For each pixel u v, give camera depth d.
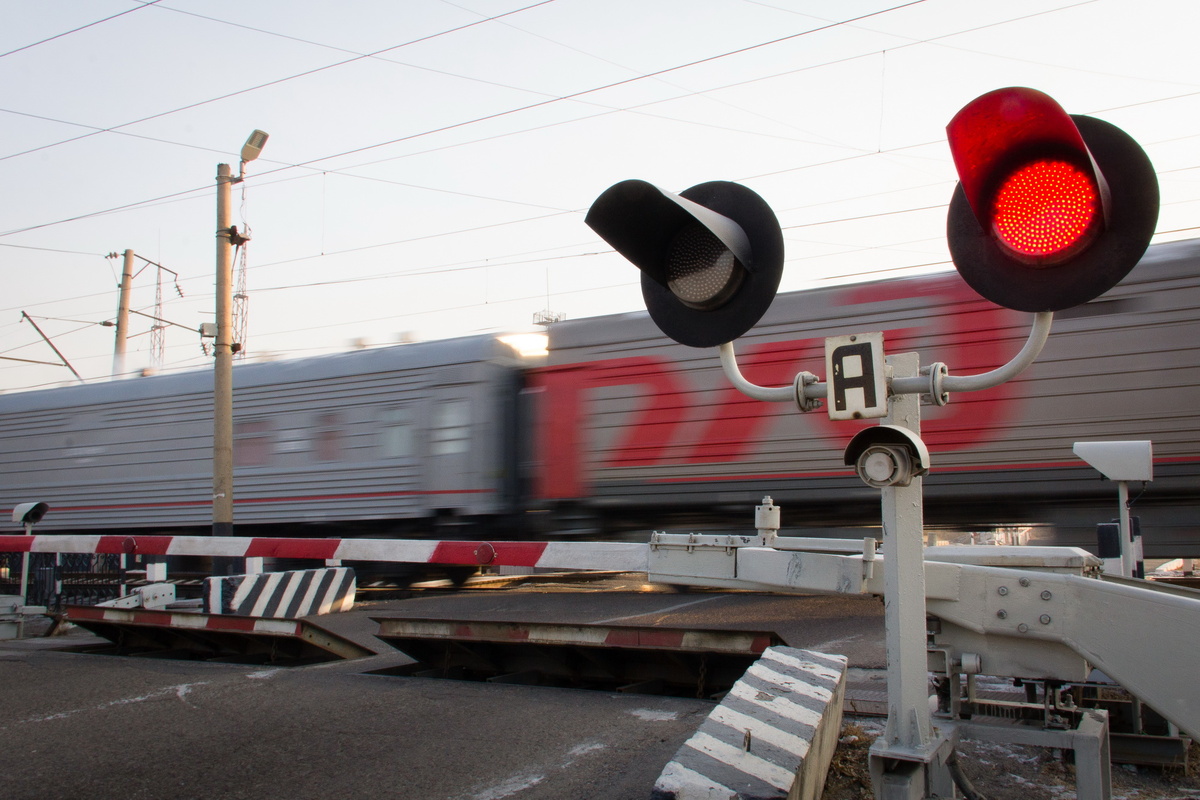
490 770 3.69
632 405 11.01
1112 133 1.96
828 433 9.78
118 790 3.56
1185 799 3.34
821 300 9.84
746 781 2.50
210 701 5.04
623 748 3.94
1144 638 2.32
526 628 5.38
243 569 10.43
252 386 13.89
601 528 11.36
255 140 11.79
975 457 9.05
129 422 14.97
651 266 2.58
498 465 11.92
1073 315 8.70
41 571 10.22
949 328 9.15
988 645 2.83
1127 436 8.41
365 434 12.80
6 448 16.34
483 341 12.20
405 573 12.64
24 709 4.96
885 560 2.43
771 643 4.75
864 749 3.83
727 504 10.34
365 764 3.81
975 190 1.99
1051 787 3.44
